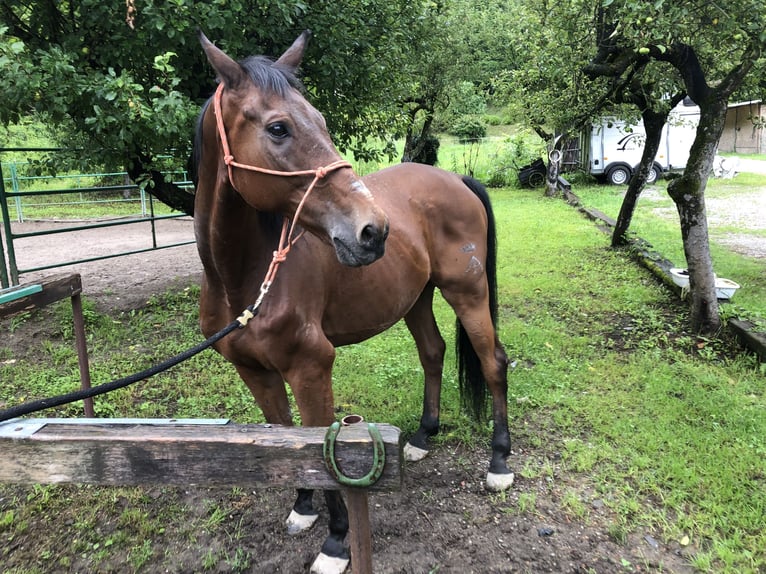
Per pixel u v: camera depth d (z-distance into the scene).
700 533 2.23
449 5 6.41
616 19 3.75
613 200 12.45
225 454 1.19
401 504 2.45
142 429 1.26
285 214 1.62
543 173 15.53
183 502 2.49
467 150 20.55
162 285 5.96
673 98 6.35
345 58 4.73
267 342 1.84
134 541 2.25
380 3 4.76
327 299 2.04
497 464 2.61
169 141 4.12
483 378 2.82
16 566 2.14
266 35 4.23
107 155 4.13
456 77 12.79
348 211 1.43
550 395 3.41
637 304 5.13
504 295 5.54
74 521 2.38
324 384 1.96
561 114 6.20
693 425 3.03
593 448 2.83
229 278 1.84
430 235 2.54
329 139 1.54
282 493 2.55
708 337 4.21
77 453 1.23
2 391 3.60
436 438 3.00
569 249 7.50
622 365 3.81
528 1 5.48
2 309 2.30
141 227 11.11
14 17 4.06
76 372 3.84
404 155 13.90
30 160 4.34
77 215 12.14
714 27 3.27
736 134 24.97
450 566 2.09
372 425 1.14
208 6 3.59
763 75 4.19
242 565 2.12
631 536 2.24
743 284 5.61
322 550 2.11
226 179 1.63
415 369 3.84
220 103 1.59
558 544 2.20
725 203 11.55
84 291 5.70
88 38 4.02
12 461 1.26
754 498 2.39
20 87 3.28
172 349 4.26
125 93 3.47
